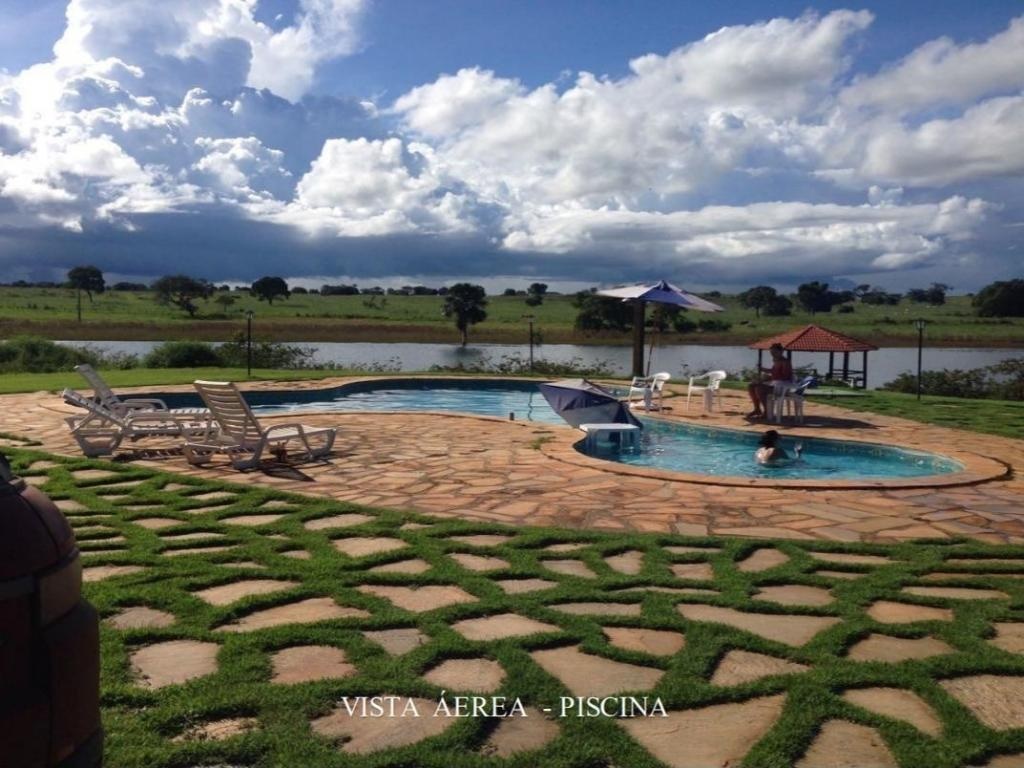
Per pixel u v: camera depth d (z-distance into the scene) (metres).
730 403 17.97
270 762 3.04
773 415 15.58
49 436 11.62
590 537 6.39
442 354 41.22
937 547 6.34
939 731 3.38
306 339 52.12
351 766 3.01
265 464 9.72
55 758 1.85
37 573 1.82
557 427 13.52
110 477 8.55
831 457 12.78
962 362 39.72
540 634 4.33
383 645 4.22
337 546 6.16
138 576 5.22
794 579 5.43
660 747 3.25
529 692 3.65
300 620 4.56
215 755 3.08
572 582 5.31
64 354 24.38
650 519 7.18
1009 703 3.67
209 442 9.88
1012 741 3.28
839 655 4.16
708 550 6.16
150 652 4.09
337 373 24.14
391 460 10.05
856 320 75.81
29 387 18.14
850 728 3.41
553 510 7.46
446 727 3.34
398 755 3.09
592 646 4.17
